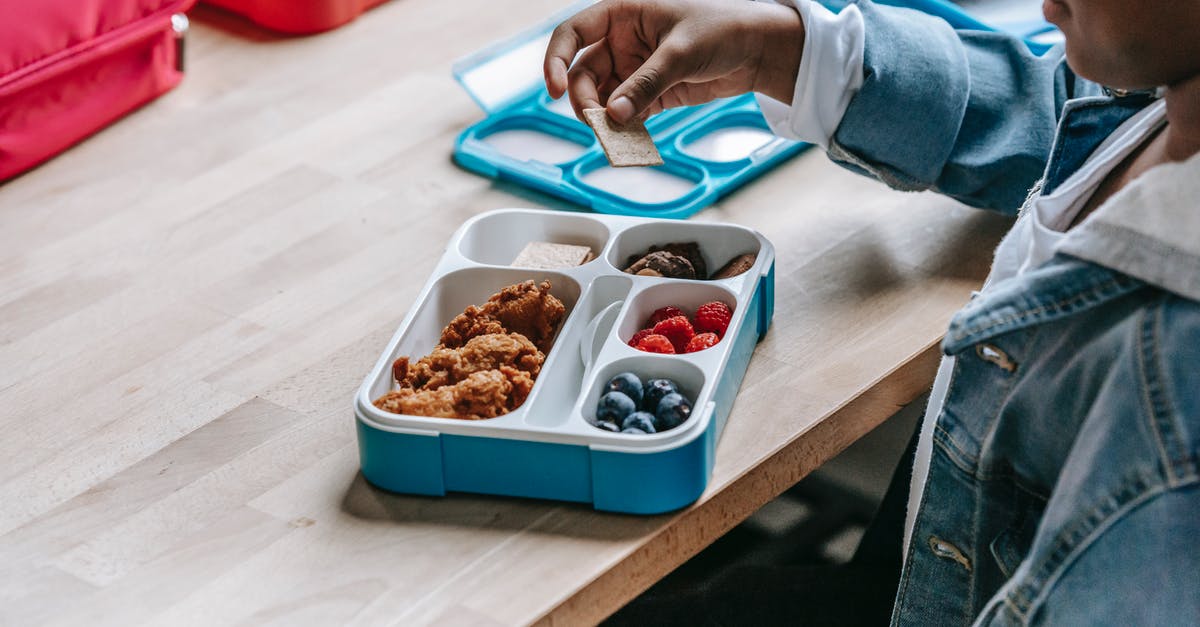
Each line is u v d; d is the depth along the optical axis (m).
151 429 0.99
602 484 0.87
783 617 1.11
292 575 0.85
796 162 1.32
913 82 1.13
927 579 0.95
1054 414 0.78
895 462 1.65
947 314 1.09
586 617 0.85
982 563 0.90
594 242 1.13
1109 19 0.72
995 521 0.87
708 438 0.89
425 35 1.58
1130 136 0.85
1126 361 0.70
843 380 1.01
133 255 1.20
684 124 1.38
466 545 0.86
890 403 1.04
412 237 1.21
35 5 1.25
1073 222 0.87
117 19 1.34
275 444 0.97
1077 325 0.76
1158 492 0.68
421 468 0.89
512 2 1.66
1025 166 1.14
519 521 0.88
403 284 1.15
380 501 0.91
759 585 1.14
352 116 1.42
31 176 1.33
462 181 1.30
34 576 0.85
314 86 1.48
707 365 0.93
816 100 1.14
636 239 1.10
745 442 0.95
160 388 1.03
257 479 0.93
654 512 0.88
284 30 1.59
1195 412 0.67
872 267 1.16
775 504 1.63
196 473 0.94
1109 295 0.73
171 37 1.43
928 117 1.14
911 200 1.26
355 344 1.07
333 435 0.97
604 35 1.12
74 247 1.21
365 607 0.82
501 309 0.99
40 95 1.30
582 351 1.00
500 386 0.90
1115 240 0.71
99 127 1.39
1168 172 0.69
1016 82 1.19
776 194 1.27
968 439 0.87
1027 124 1.15
